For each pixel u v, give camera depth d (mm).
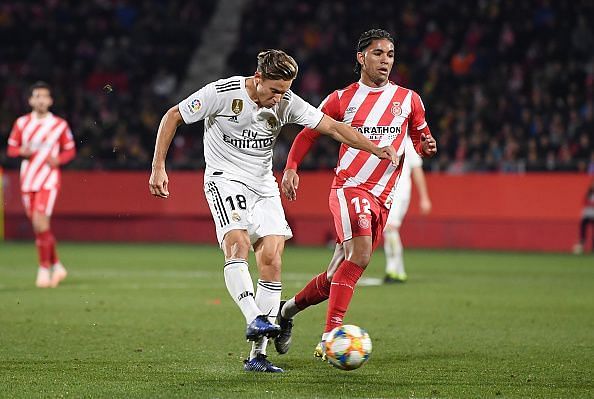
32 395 19578
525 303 38938
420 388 20609
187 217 82312
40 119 45094
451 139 80688
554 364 24156
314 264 58469
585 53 87812
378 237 26062
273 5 102125
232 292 21484
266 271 22703
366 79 25766
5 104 93750
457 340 28641
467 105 84688
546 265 59688
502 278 50625
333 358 21406
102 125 89562
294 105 22438
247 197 22594
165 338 28500
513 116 81938
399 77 89625
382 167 25406
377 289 44469
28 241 81812
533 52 88125
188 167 82750
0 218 83625
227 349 26359
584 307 37625
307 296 25109
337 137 22953
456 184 76312
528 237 74375
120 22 104125
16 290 42844
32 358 24609
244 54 99125
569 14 91062
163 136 22234
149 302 38344
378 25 95750
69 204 84438
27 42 102188
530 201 74312
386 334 29938
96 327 30875
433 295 41906
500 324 32406
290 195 25203
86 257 64062
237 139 22469
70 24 103750
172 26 103250
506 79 85625
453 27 92500
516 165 75500
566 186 73438
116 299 39375
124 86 95875
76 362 23969
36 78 96000
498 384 21203
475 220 75750
